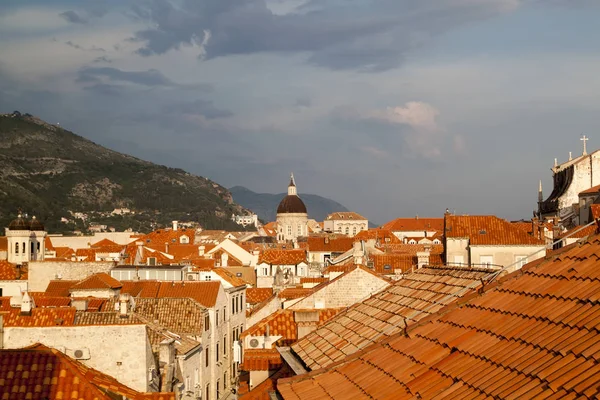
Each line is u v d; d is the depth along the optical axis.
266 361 46.91
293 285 96.44
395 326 30.70
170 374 58.69
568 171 164.50
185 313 83.25
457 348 21.94
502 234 102.56
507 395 17.58
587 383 16.12
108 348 52.75
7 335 53.38
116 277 124.88
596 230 23.45
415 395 20.55
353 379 24.34
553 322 19.56
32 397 38.31
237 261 178.25
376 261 107.81
